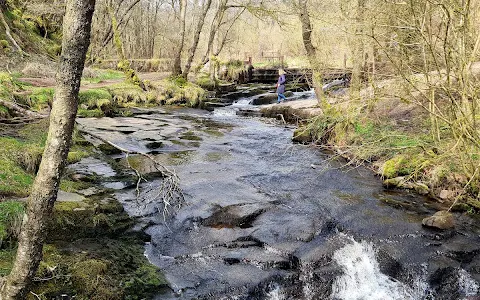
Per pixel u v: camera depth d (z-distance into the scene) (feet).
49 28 87.04
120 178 24.97
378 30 24.32
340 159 32.55
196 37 68.44
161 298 14.23
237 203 22.09
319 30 33.37
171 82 67.72
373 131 31.76
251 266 16.57
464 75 20.34
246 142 38.42
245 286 15.24
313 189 25.41
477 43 19.80
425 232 19.56
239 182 26.02
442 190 24.00
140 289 14.43
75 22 7.79
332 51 35.01
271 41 104.83
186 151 33.32
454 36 20.18
